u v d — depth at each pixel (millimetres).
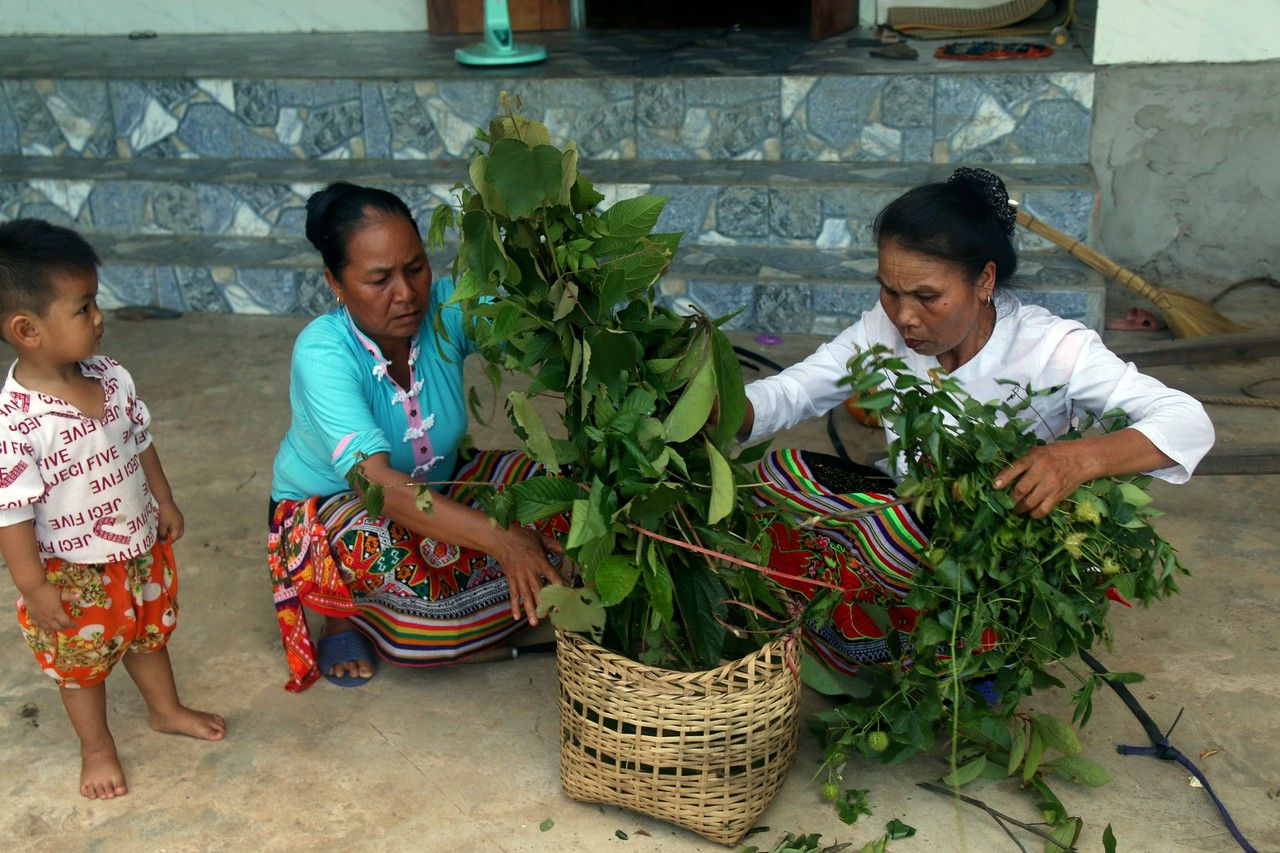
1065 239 4398
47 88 5727
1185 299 4453
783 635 2135
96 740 2385
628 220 2086
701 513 2102
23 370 2172
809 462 2477
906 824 2260
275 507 2771
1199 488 3514
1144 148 4945
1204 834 2211
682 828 2268
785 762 2250
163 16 6965
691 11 7418
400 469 2705
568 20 6805
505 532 2285
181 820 2312
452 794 2375
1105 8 4836
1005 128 5004
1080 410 2412
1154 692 2611
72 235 2127
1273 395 4078
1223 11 4734
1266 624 2836
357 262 2357
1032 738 2266
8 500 2113
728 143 5273
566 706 2246
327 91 5504
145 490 2361
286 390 4406
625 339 2006
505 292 2316
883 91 5043
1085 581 2213
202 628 2963
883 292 2236
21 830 2297
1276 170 4863
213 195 5402
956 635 2160
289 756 2492
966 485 2055
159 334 4965
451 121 5449
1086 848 2180
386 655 2723
